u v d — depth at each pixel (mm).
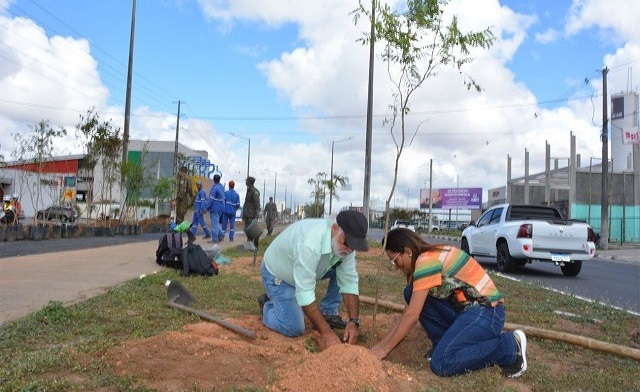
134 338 4590
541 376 4168
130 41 25938
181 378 3652
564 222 12930
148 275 8508
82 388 3445
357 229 4332
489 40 5605
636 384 4098
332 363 3760
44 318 5262
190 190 18484
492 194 62344
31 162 20625
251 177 18094
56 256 11367
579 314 7121
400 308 6277
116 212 29516
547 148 36938
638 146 37281
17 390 3361
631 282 12555
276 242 4805
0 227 14852
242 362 3971
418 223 79062
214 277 8812
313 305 4402
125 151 22828
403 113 5562
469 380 3875
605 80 28641
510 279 10875
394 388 3611
